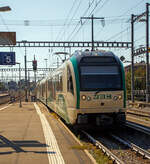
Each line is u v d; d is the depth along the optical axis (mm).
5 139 9914
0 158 7113
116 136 10633
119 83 11266
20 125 13906
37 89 47656
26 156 7309
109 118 11070
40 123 14711
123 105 11180
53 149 8148
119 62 11711
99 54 11719
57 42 32688
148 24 25172
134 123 14664
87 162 6680
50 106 21406
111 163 6945
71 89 11336
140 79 35844
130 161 7344
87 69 11258
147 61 25109
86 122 10875
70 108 11445
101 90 10977
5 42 20094
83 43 32781
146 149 8789
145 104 23922
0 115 19766
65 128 12742
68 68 11859
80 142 9273
